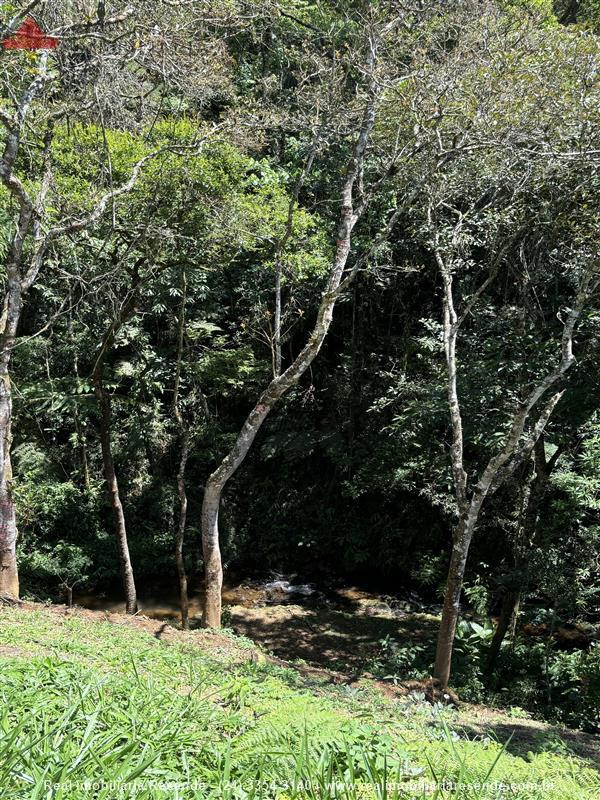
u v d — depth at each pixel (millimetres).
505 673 11094
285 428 17469
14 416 14992
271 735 3434
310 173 14367
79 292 12930
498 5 9344
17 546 14188
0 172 7148
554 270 10969
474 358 11719
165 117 10812
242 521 16750
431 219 10289
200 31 8625
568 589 10547
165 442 16469
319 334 8875
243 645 8547
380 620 13789
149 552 15391
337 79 9281
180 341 11031
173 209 9758
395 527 15859
